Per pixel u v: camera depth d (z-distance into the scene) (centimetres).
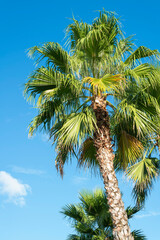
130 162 886
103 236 895
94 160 959
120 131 889
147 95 781
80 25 871
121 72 802
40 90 829
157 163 945
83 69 825
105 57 828
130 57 840
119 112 776
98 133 790
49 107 846
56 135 824
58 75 784
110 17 853
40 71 796
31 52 812
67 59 808
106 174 761
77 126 742
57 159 866
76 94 793
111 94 831
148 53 825
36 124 869
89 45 798
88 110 773
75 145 741
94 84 722
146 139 895
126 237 710
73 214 979
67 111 850
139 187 939
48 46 805
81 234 942
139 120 754
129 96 802
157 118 801
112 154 784
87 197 1000
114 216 728
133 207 995
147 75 815
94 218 964
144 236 930
